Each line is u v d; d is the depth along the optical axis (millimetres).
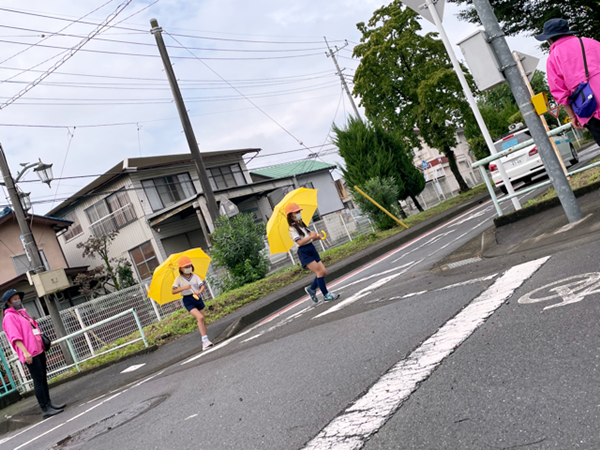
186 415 4387
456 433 2461
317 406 3457
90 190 28828
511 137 17031
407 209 35062
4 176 13312
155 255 27562
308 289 8438
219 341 9547
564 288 4000
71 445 4781
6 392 10734
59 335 12523
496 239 7305
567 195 6078
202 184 20500
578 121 4816
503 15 19078
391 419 2848
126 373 9523
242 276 18125
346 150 23578
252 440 3246
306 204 8984
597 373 2566
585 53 4539
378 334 4762
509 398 2629
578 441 2086
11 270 25094
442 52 31219
